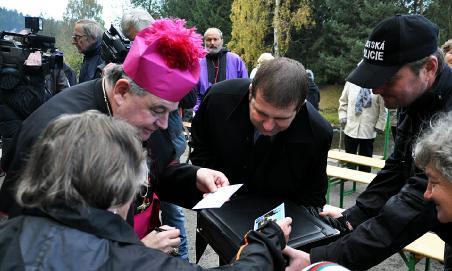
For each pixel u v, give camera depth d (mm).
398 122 1973
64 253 805
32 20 3529
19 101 2965
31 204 871
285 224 1386
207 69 5160
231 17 21969
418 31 1525
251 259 1083
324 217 1947
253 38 21516
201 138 2109
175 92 1324
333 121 15789
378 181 2119
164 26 1360
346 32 18750
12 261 785
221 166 2076
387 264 3531
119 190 873
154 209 1711
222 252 1570
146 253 885
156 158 1693
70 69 4727
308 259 1479
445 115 1356
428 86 1589
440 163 1193
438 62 1576
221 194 1582
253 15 21375
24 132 1343
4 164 1431
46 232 829
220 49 5211
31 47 3193
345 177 4414
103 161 862
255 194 1927
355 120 5691
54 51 3391
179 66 1319
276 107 1528
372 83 1571
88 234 850
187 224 4129
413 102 1655
